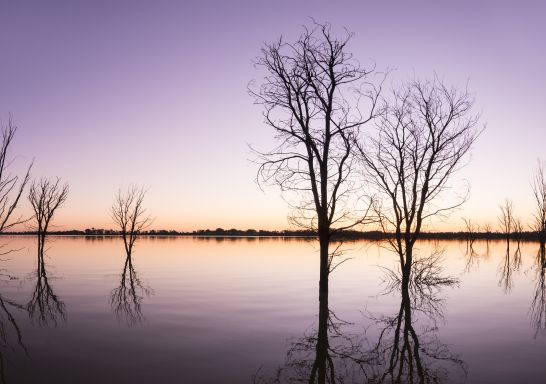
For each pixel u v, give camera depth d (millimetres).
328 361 9609
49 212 30391
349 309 15773
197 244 79062
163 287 21188
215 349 10430
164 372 8742
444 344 11039
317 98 16562
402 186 20078
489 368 9039
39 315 14375
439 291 20688
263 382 8258
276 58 16609
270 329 12562
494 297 18797
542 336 11781
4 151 13961
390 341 11406
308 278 25391
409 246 19672
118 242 83562
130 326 12797
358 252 54219
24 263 34406
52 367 9023
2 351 10180
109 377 8430
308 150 16500
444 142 19625
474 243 89125
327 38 16625
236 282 23250
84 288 20719
